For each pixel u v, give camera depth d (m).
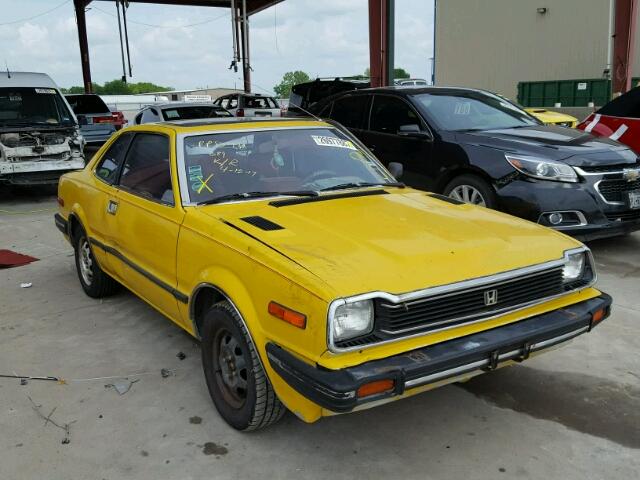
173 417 3.48
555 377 3.88
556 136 6.69
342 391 2.49
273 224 3.29
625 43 16.75
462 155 6.55
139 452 3.16
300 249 2.94
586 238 5.96
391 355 2.66
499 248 3.13
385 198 3.89
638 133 7.95
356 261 2.83
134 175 4.43
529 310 3.09
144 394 3.76
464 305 2.85
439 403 3.60
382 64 14.54
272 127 4.39
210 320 3.31
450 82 27.84
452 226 3.37
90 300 5.47
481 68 26.44
